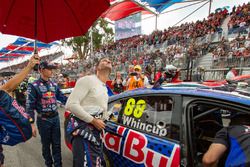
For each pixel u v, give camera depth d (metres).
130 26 22.78
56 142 3.23
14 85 1.64
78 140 2.10
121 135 2.43
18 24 1.72
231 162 1.28
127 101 2.63
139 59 14.59
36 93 3.08
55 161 3.23
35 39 1.74
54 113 3.20
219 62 9.74
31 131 1.68
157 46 15.91
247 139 1.29
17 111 1.59
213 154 1.37
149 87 2.60
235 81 2.58
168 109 2.18
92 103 2.17
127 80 8.30
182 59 10.98
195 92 2.03
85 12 1.75
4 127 1.58
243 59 8.78
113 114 2.71
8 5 1.64
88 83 2.14
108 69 2.27
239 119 1.57
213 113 2.20
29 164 3.70
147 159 2.11
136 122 2.41
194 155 1.87
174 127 2.05
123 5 14.55
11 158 3.97
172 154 1.94
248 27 10.92
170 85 2.48
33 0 1.67
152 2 13.86
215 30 12.87
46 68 3.12
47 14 1.73
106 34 31.52
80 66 19.16
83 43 30.17
